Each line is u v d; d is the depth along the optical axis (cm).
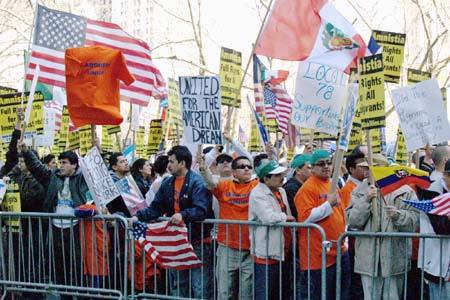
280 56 827
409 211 693
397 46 935
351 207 723
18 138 878
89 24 1030
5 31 2603
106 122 816
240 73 1019
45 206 895
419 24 2353
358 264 706
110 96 817
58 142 1282
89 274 822
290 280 767
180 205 764
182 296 798
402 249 697
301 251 721
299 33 821
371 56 741
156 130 1229
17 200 862
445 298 661
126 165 912
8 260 867
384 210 700
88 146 1143
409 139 810
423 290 719
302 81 808
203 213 752
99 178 798
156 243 754
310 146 905
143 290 783
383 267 687
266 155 927
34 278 840
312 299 713
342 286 723
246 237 763
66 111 1195
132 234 773
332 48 802
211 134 777
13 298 862
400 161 1015
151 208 782
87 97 811
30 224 833
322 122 803
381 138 959
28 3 2405
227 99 1001
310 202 719
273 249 723
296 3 823
